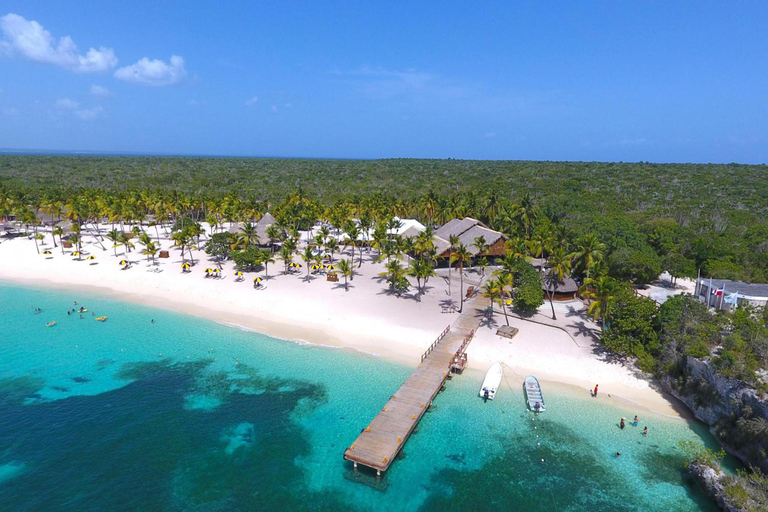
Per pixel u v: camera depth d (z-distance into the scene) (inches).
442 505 1376.7
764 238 3533.5
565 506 1381.6
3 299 2942.9
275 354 2256.4
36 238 3993.6
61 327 2539.4
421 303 2790.4
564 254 2684.5
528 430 1713.8
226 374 2071.9
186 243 3727.9
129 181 7677.2
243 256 3371.1
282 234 3919.8
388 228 4069.9
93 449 1561.3
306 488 1425.9
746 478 1382.9
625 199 5669.3
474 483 1462.8
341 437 1658.5
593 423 1756.9
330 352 2279.8
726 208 4972.9
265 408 1819.6
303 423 1732.3
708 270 2957.7
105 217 5054.1
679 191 6235.2
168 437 1635.1
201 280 3228.3
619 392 1950.1
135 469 1477.6
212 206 4889.3
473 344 2294.5
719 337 1868.8
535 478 1487.5
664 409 1841.8
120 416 1749.5
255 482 1440.7
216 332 2493.8
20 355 2217.0
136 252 3914.9
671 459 1577.3
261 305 2819.9
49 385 1959.9
